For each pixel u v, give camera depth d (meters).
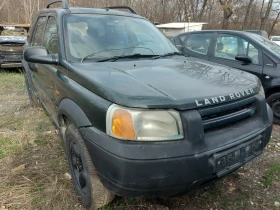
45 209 2.31
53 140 3.57
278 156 3.36
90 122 1.98
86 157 2.11
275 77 4.39
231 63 4.99
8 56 7.96
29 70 4.42
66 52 2.67
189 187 1.81
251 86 2.34
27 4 21.06
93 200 2.17
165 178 1.72
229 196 2.56
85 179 2.21
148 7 21.36
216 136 1.95
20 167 2.87
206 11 25.12
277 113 4.57
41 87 3.62
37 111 4.70
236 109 2.15
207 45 5.53
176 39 6.16
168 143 1.75
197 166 1.78
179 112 1.80
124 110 1.77
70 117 2.21
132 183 1.71
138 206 2.35
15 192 2.50
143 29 3.39
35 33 4.15
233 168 1.99
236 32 5.13
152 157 1.69
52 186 2.58
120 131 1.75
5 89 6.38
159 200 2.46
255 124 2.26
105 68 2.38
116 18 3.29
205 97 1.91
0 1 23.17
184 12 22.80
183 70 2.47
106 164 1.78
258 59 4.68
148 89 1.90
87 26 2.98
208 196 2.54
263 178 2.87
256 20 25.88
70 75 2.43
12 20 23.03
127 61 2.67
